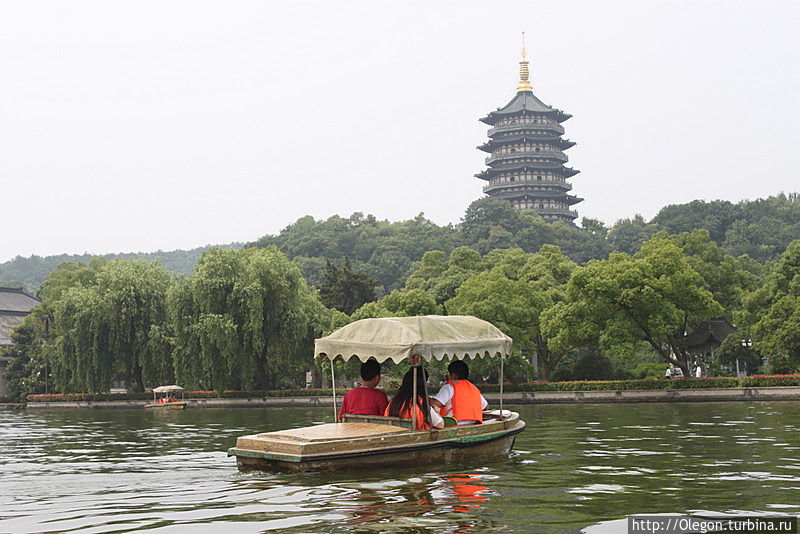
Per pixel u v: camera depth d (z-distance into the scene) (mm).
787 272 46188
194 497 10195
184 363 49688
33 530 8359
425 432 12391
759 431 19609
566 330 44656
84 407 59188
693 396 41781
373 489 10227
